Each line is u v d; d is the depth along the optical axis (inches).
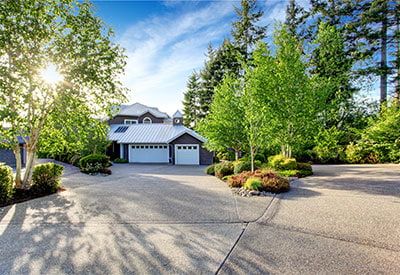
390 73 783.7
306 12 920.9
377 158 762.2
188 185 433.1
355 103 845.8
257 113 470.3
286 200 299.7
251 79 537.6
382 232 192.9
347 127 832.9
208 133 547.8
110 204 296.4
